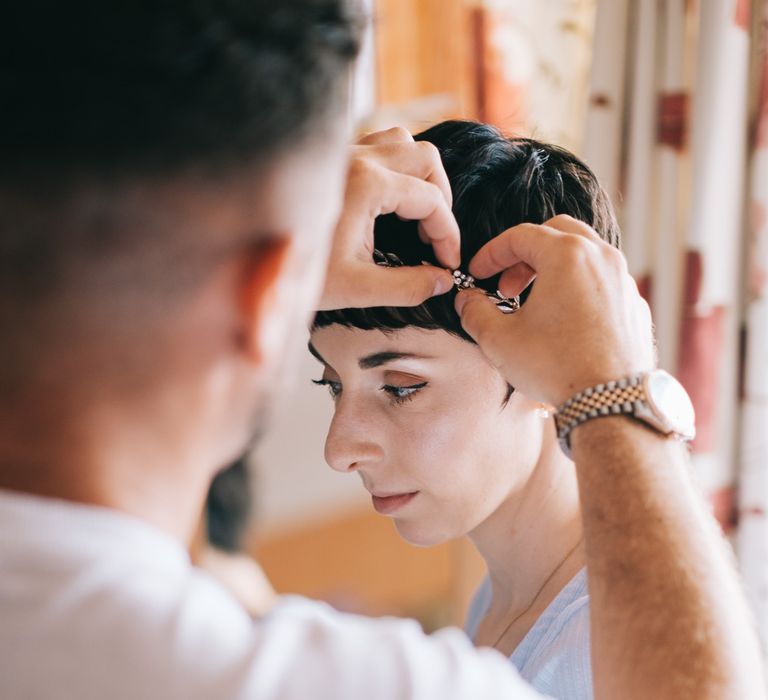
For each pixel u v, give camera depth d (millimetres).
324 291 845
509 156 965
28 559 480
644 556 648
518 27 2088
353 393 967
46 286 468
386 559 2650
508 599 1066
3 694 471
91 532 489
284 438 2512
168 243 476
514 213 937
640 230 1669
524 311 779
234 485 1529
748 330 1646
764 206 1600
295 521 2566
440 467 962
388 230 915
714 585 636
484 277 853
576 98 2084
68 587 479
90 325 478
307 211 516
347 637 516
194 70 458
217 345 505
